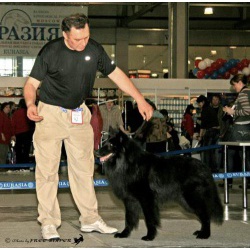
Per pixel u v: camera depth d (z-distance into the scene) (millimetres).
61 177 14117
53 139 5766
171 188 5898
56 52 5562
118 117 14898
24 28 21953
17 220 7379
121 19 38062
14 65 23547
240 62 20375
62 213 8102
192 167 5961
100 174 14297
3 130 15695
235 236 6160
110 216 7719
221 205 6152
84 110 5926
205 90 19141
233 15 37812
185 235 6160
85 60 5637
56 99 5738
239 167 11914
